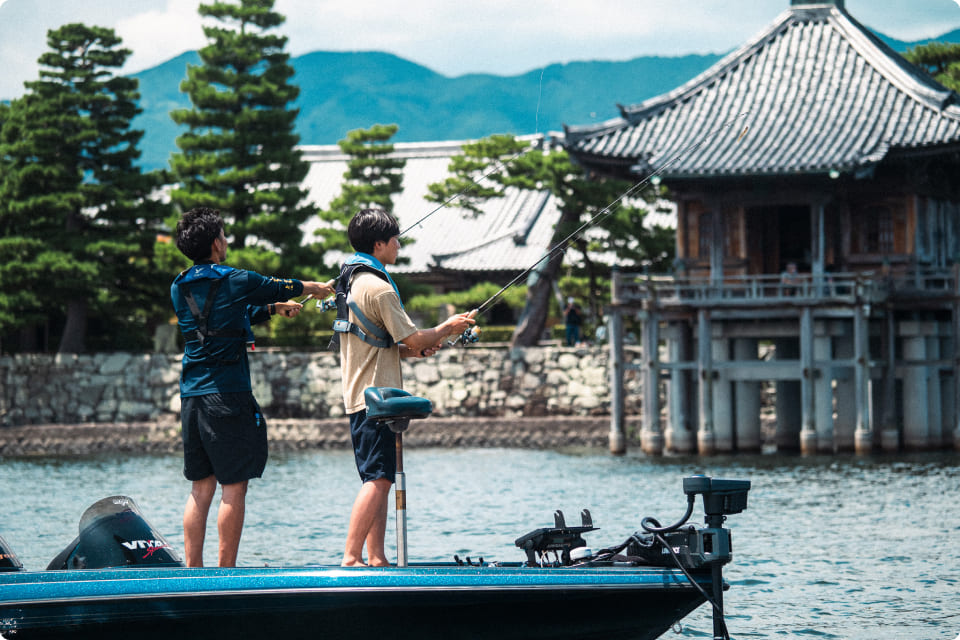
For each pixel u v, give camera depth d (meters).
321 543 15.14
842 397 30.59
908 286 30.70
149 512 18.94
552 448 35.34
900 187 31.05
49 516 18.52
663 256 36.69
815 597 11.45
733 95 33.69
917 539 15.04
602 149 32.38
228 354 7.68
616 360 31.45
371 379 7.62
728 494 7.32
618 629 7.39
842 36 34.81
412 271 51.16
